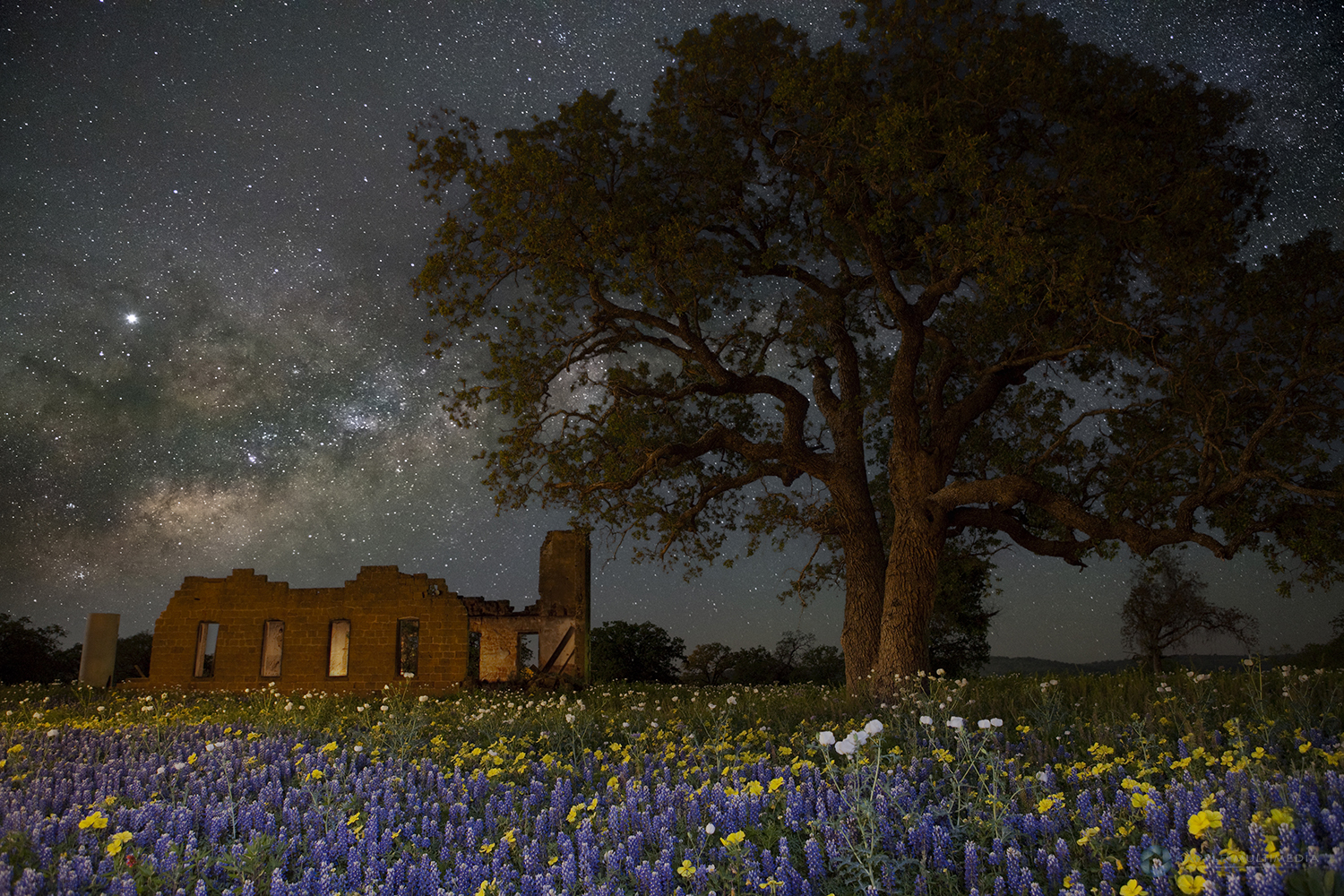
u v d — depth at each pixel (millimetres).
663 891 4078
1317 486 15242
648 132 17312
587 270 16344
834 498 19047
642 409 19031
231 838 5121
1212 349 15570
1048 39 15500
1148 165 14242
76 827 5047
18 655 35906
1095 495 18297
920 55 15961
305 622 29281
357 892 4242
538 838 5094
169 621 30094
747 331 18719
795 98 15375
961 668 36500
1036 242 13797
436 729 10539
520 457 17797
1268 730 5789
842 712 10617
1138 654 33406
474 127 16875
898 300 17078
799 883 3979
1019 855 4039
